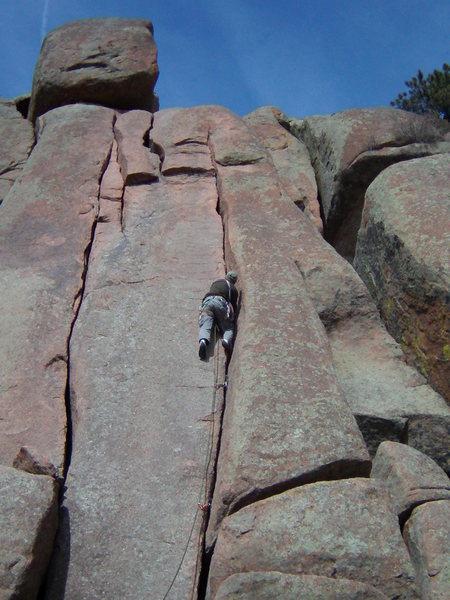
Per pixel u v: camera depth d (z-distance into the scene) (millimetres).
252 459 7633
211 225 12047
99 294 10578
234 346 9594
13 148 15898
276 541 6824
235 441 7891
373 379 9742
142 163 13336
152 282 10773
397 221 10969
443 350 9656
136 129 14680
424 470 7777
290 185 14594
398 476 7684
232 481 7484
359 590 6367
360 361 10039
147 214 12359
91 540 7387
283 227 11688
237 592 6410
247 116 16938
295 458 7617
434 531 6973
